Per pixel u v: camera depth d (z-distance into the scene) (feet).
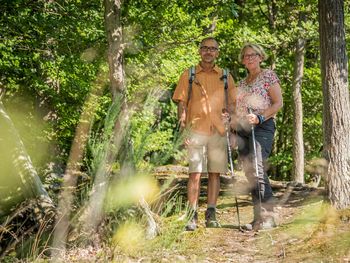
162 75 33.78
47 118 35.24
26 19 26.63
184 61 34.01
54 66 31.09
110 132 11.10
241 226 18.28
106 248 11.61
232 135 18.47
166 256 11.19
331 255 11.47
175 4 30.30
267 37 47.98
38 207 19.35
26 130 33.99
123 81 19.06
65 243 13.50
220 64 54.60
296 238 15.12
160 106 33.42
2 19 26.68
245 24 50.29
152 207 13.47
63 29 27.63
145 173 8.37
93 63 29.35
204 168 18.76
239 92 18.47
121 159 13.56
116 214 10.77
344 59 19.99
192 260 12.84
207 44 18.60
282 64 56.90
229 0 30.86
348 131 19.72
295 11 51.06
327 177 19.74
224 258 14.20
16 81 34.50
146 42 31.12
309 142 64.69
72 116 33.81
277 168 64.90
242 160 18.40
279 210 21.02
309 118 61.46
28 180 20.42
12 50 29.19
